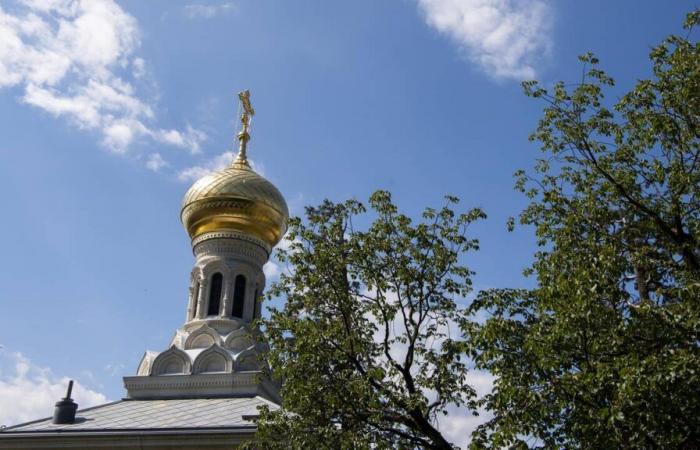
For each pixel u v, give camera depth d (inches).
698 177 895.7
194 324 1704.0
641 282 890.1
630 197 929.5
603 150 981.2
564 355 783.1
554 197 964.0
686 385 706.2
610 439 721.6
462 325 933.2
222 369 1579.7
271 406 1391.5
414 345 960.9
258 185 1833.2
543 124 992.9
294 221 1039.6
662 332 762.2
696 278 833.5
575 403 750.5
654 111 925.2
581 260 853.2
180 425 1278.3
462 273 996.6
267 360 996.6
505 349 839.7
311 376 955.3
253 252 1802.4
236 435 1212.5
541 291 823.1
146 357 1652.3
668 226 920.3
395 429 915.4
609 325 776.3
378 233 1005.8
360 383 907.4
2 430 1321.4
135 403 1519.4
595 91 982.4
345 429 916.6
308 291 1004.6
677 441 709.3
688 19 943.7
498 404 799.7
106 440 1250.0
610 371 722.8
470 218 1013.2
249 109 2039.9
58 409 1364.4
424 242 995.3
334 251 1004.6
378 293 988.6
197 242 1818.4
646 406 705.0
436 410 935.0
